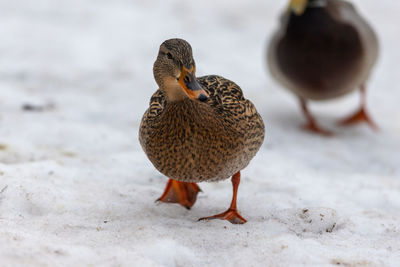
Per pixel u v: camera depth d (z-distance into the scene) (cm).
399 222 764
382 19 2400
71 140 1079
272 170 992
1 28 1864
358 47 1303
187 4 2406
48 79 1491
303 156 1163
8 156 935
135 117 1286
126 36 1922
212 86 712
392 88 1720
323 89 1334
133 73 1596
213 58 1825
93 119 1244
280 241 638
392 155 1228
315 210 742
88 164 932
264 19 2353
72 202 745
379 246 675
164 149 666
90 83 1498
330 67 1307
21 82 1448
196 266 598
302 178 957
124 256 583
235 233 670
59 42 1792
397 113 1528
